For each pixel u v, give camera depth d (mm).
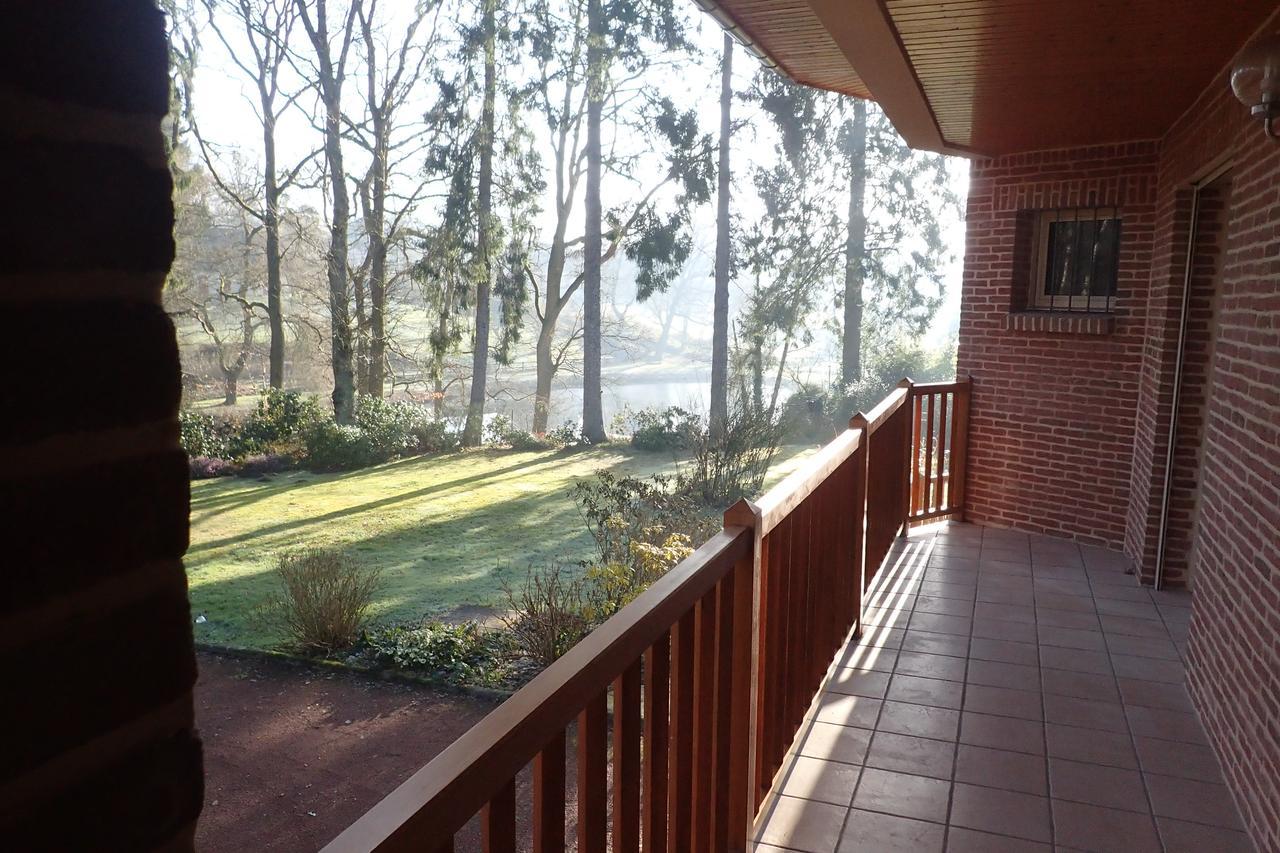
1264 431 3156
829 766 3426
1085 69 4578
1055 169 6688
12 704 496
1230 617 3480
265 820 5734
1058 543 6652
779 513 2812
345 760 6426
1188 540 5574
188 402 24672
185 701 596
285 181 24672
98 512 535
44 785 514
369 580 9391
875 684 4164
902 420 6348
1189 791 3316
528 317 32875
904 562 6121
